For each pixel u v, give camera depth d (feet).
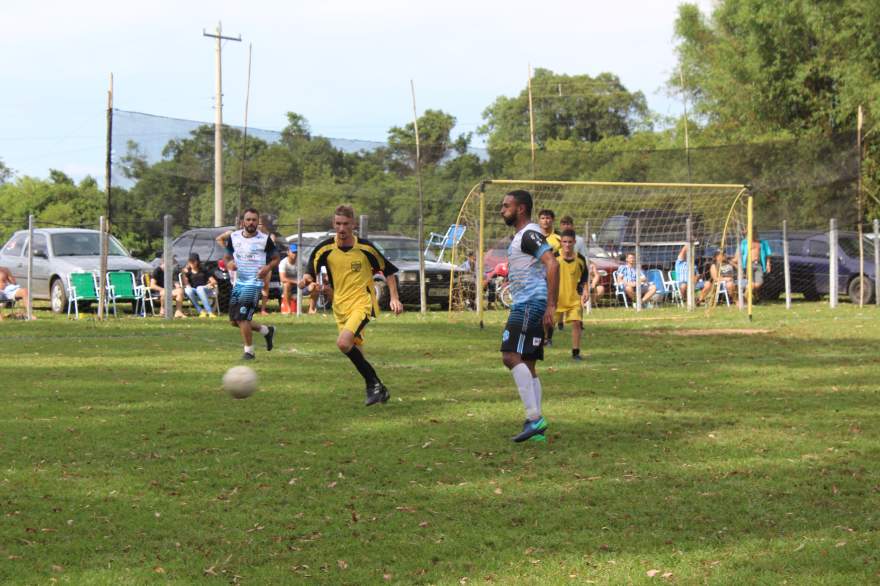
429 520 18.51
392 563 16.28
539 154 80.69
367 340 52.65
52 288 74.95
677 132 135.54
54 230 77.61
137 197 72.23
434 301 79.97
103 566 16.16
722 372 38.50
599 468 22.33
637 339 52.85
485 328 60.13
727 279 78.23
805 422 27.53
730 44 123.54
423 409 30.14
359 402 31.58
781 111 119.55
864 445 24.39
